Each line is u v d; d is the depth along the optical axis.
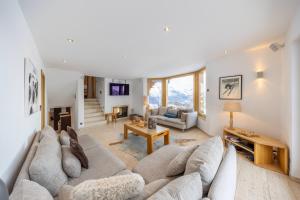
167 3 1.39
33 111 2.01
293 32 1.79
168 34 2.09
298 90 1.96
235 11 1.55
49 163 1.23
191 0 1.35
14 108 1.22
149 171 1.62
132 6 1.43
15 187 0.85
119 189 0.74
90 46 2.51
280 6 1.49
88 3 1.37
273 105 2.58
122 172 1.54
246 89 2.98
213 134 3.79
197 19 1.70
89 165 1.70
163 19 1.68
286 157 2.12
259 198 1.66
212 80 3.75
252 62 2.87
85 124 5.52
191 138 3.93
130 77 6.57
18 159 1.33
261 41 2.43
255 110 2.84
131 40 2.29
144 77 6.67
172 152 2.01
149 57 3.27
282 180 1.98
